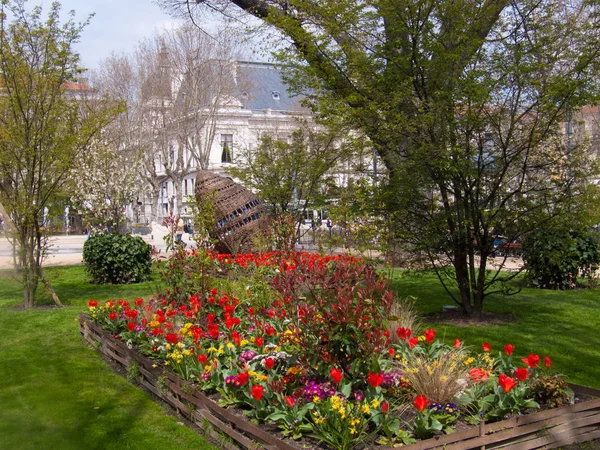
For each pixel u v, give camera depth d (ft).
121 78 104.58
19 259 30.50
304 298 14.96
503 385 12.50
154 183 118.62
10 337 23.32
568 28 24.49
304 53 29.14
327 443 11.57
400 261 27.91
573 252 35.06
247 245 41.98
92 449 12.30
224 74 108.47
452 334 23.63
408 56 25.38
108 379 17.93
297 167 42.78
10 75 28.40
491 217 25.00
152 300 22.70
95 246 39.86
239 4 38.86
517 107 24.67
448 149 24.08
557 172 25.30
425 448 11.27
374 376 12.30
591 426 13.33
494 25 27.35
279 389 12.84
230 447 12.62
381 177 28.12
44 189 31.14
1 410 11.73
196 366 15.29
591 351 20.95
